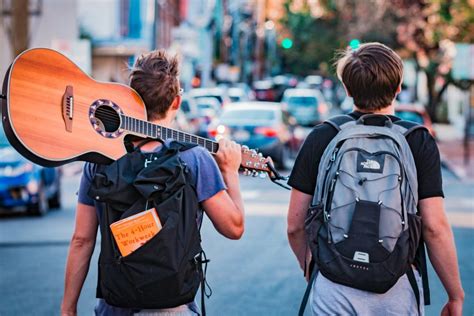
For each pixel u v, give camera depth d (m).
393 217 3.43
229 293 8.19
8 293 8.30
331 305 3.54
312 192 3.81
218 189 3.51
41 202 14.21
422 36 38.28
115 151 3.43
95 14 39.12
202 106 33.50
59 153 3.29
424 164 3.66
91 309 7.65
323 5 56.34
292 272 9.20
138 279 3.25
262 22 66.94
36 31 30.41
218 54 66.31
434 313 7.50
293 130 23.61
